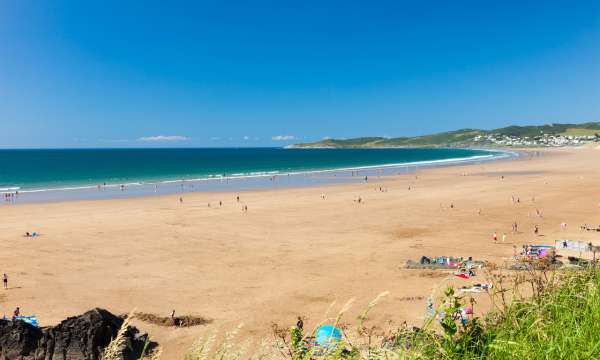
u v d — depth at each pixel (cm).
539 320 372
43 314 2514
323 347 372
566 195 7025
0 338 1855
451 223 5022
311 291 2836
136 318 2412
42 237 4388
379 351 368
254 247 4009
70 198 7362
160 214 5700
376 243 4128
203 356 365
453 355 365
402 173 12231
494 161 17225
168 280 3098
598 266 543
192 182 10275
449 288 427
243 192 8100
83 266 3428
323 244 4112
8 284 3003
